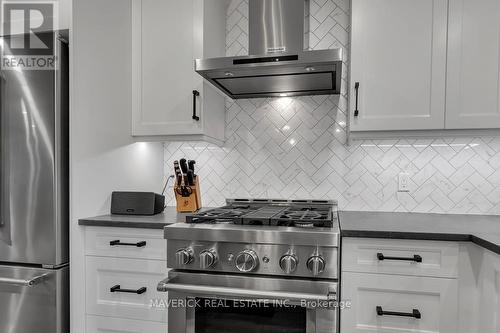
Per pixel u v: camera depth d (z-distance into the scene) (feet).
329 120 6.29
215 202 6.78
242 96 6.47
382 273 4.03
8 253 4.83
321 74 5.05
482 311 3.74
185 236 4.24
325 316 4.01
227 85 5.69
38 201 4.73
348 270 4.10
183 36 5.71
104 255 4.90
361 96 5.09
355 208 6.18
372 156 6.11
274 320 4.23
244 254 4.00
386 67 5.01
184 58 5.72
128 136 5.96
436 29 4.85
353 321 4.10
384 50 5.01
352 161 6.19
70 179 4.77
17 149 4.76
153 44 5.84
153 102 5.86
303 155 6.40
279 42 5.38
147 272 4.75
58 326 4.75
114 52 5.57
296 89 5.95
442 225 4.44
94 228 4.93
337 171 6.25
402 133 5.08
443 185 5.82
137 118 5.95
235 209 5.60
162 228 4.66
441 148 5.83
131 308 4.83
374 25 5.04
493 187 5.63
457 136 4.99
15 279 4.54
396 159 6.01
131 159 6.07
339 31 6.19
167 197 7.00
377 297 4.07
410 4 4.93
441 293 3.92
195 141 6.28
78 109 4.85
